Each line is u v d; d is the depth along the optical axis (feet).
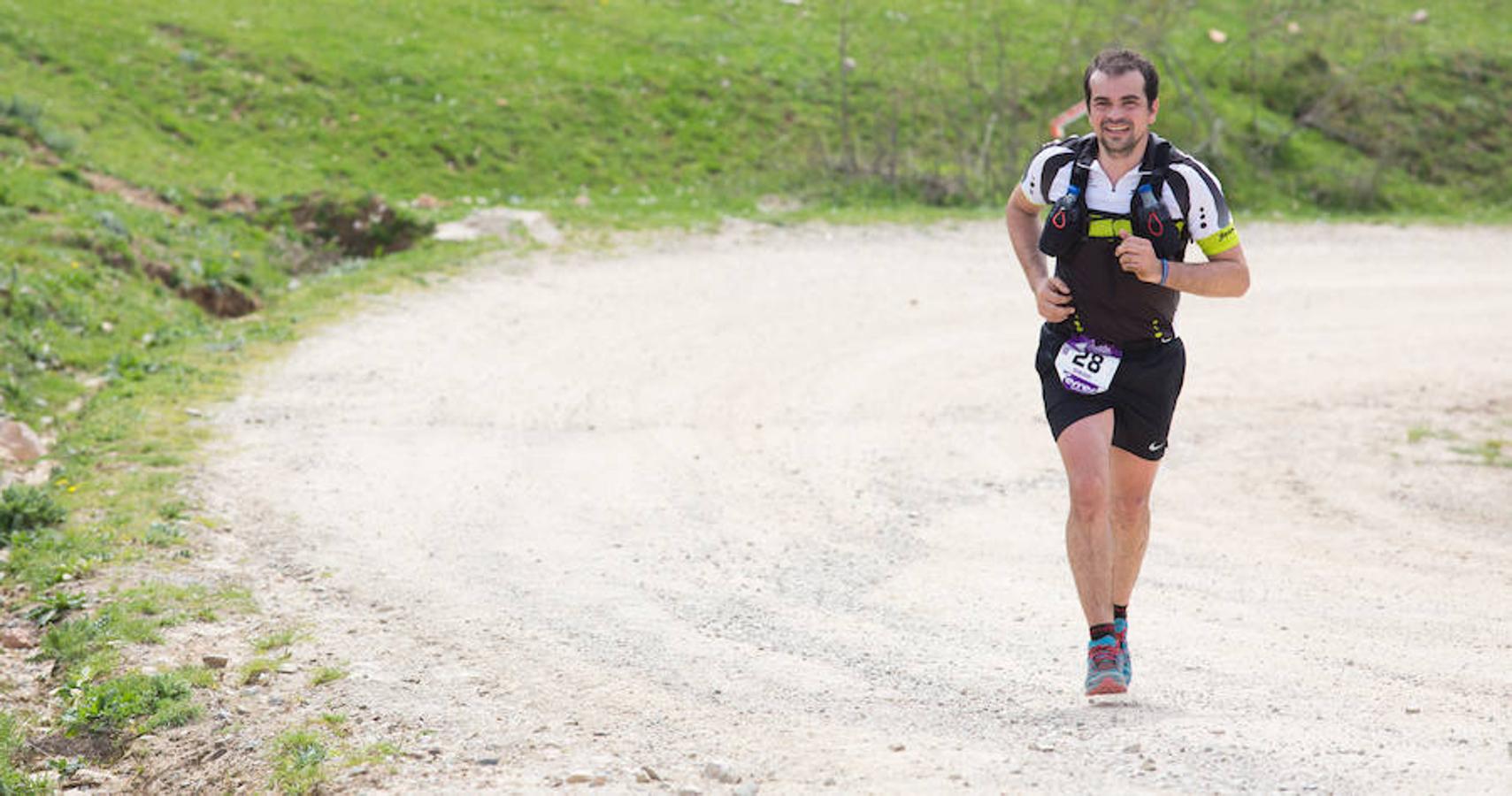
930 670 55.21
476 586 68.90
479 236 174.60
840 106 242.99
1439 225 223.92
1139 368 45.57
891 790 41.52
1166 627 62.64
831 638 60.39
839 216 199.52
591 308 149.28
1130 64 43.06
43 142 171.22
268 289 153.28
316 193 176.76
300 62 218.38
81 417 102.47
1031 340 143.43
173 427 99.04
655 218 189.98
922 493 90.79
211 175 180.45
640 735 48.21
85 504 80.33
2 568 70.38
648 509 85.20
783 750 45.85
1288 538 81.92
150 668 57.31
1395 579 72.84
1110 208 44.04
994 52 265.75
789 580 70.74
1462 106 273.33
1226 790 39.78
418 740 48.57
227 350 123.65
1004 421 112.37
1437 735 45.44
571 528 80.48
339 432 101.04
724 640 60.08
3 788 49.60
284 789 45.93
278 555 73.46
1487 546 80.48
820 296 159.53
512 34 246.06
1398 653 58.13
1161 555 77.71
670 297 155.84
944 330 146.61
